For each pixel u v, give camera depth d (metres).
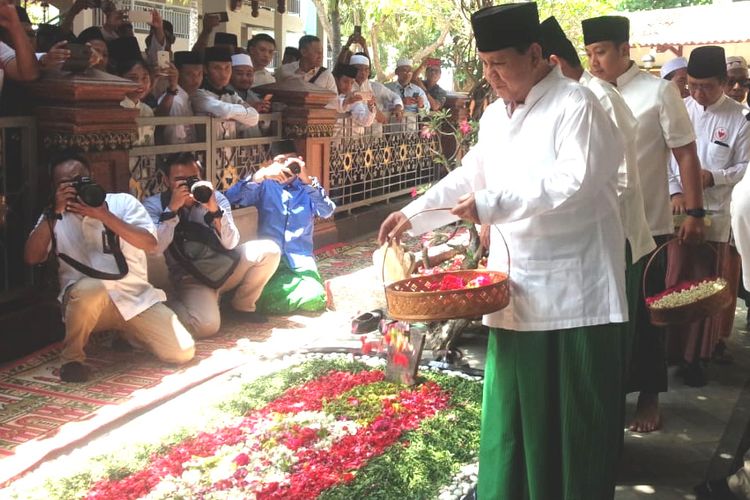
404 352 4.78
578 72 3.88
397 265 6.07
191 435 4.14
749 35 14.05
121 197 5.21
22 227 5.46
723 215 5.34
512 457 3.19
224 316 6.33
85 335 4.95
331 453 3.89
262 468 3.73
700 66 5.51
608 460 3.12
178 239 5.75
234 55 7.91
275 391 4.71
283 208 6.80
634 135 3.85
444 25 13.60
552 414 3.13
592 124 2.96
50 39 6.94
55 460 3.92
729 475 3.90
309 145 8.34
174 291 5.96
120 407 4.48
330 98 8.48
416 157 11.44
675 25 14.85
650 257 4.43
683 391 5.16
